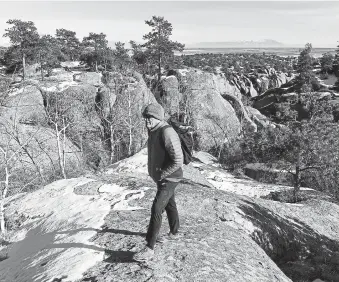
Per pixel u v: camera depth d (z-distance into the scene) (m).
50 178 26.39
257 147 24.28
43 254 6.32
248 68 139.00
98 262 5.34
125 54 74.69
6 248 8.15
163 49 71.00
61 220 8.38
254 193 24.42
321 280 9.59
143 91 51.66
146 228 6.75
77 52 97.50
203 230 6.99
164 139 4.48
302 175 24.97
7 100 19.11
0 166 14.88
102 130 44.69
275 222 11.53
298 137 21.39
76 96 45.94
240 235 7.42
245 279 5.16
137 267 5.00
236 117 62.59
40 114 37.09
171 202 5.77
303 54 95.94
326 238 12.65
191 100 58.59
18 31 59.47
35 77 61.50
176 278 4.75
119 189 10.29
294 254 10.89
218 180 27.12
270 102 88.62
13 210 10.27
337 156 20.94
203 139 54.25
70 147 32.62
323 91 87.25
